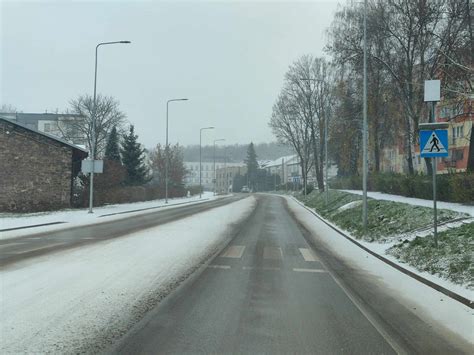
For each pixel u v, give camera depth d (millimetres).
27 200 32406
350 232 19656
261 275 10195
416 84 29375
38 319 6309
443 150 12164
